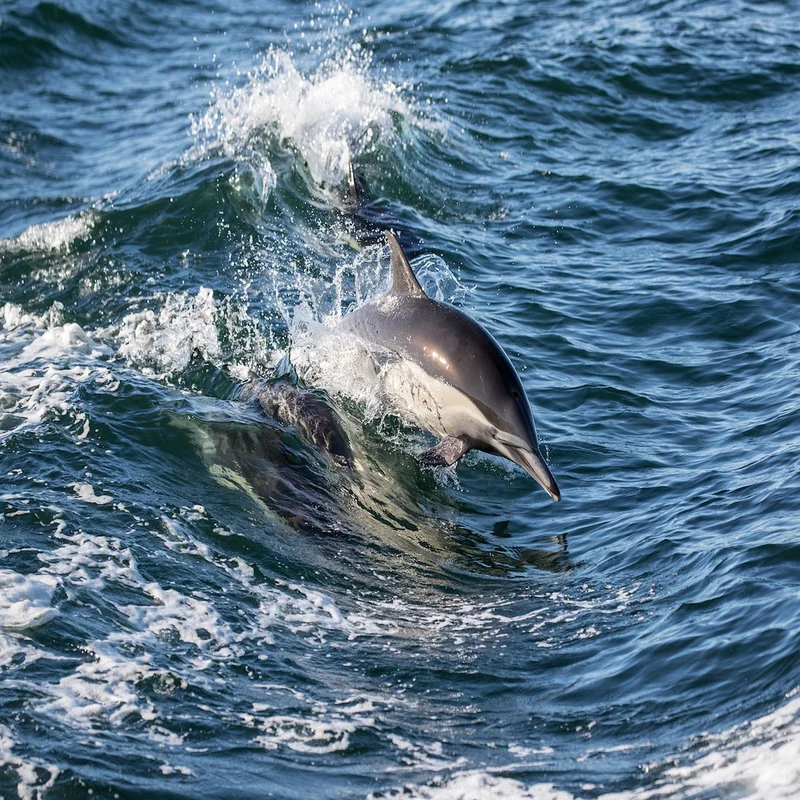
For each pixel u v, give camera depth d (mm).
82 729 12875
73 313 26344
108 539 17016
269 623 15562
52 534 17000
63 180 36281
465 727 13445
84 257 28812
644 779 12047
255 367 23094
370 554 17562
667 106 39094
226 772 12398
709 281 26859
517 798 12000
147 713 13312
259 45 51312
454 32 49000
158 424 20406
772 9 48281
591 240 29844
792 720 12289
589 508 18750
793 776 11336
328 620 15789
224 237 29438
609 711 13461
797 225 28766
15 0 52094
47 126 41781
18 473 18641
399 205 31703
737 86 40062
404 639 15398
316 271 27891
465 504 19234
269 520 18109
